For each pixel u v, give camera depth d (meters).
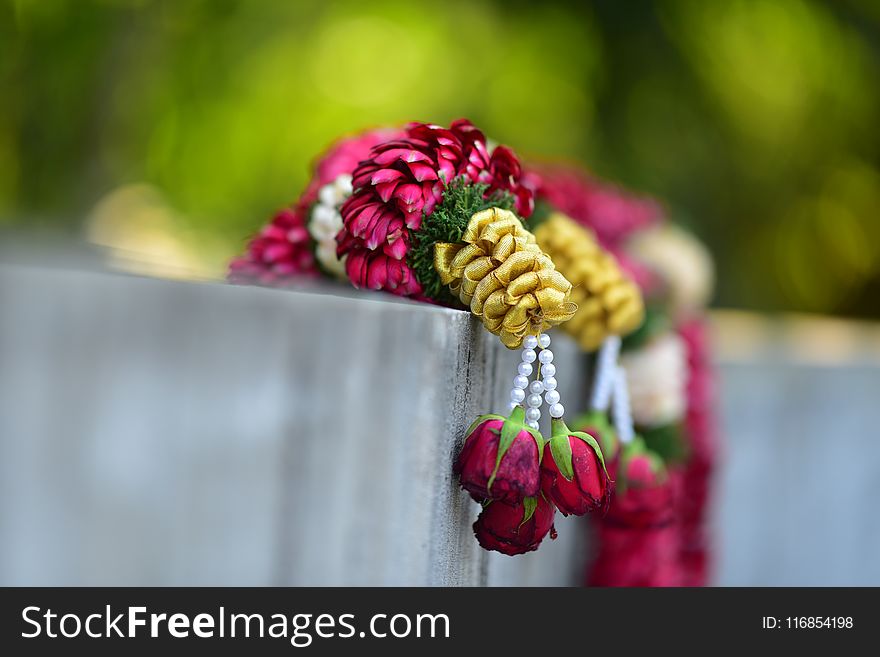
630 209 2.31
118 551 0.88
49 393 0.83
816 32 5.46
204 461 0.95
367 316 1.07
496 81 5.68
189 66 5.67
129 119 5.30
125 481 0.88
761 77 5.43
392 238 1.11
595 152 5.65
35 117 5.29
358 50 5.86
